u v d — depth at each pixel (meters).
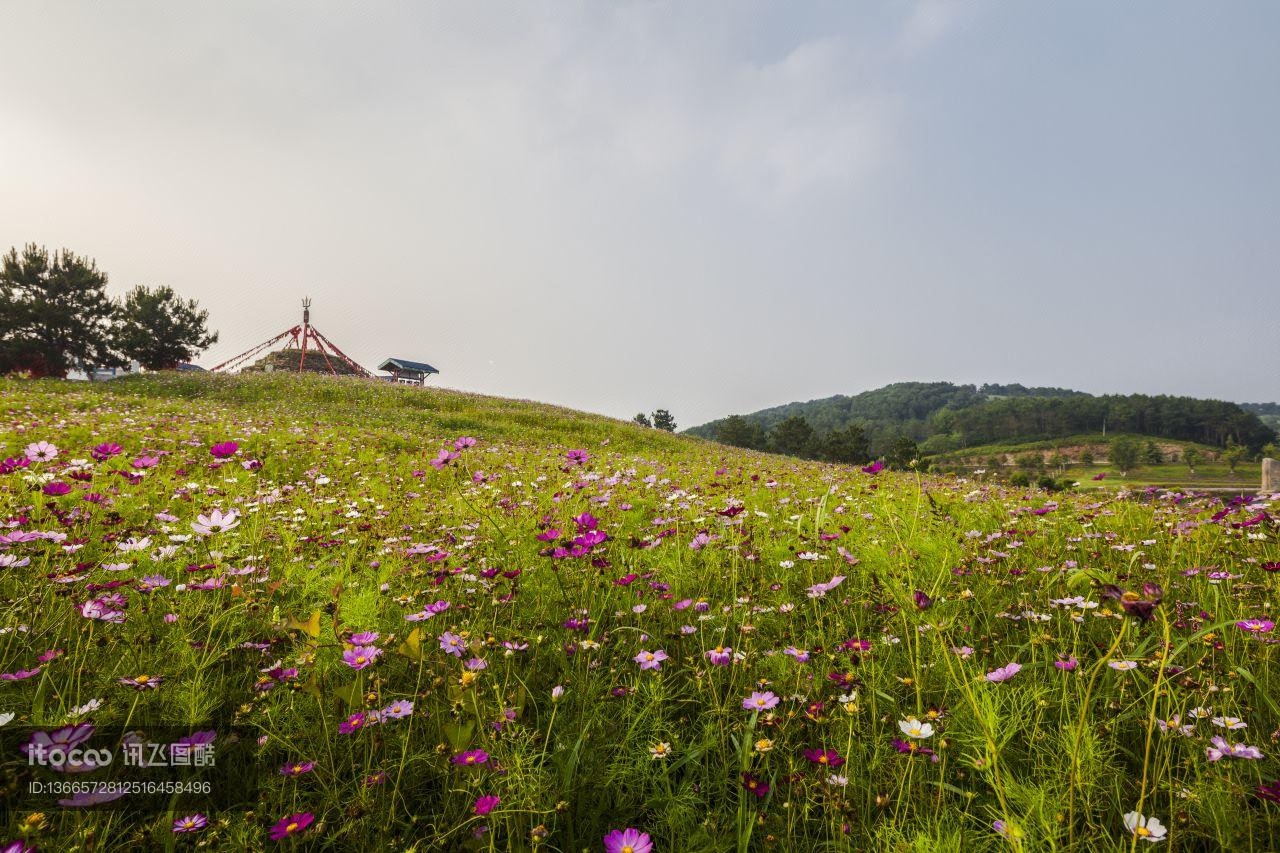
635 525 4.48
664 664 2.37
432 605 2.34
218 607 2.38
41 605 2.36
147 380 21.52
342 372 63.84
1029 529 4.23
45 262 36.69
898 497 5.32
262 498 4.62
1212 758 1.50
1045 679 2.10
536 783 1.55
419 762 1.77
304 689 1.68
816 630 2.63
